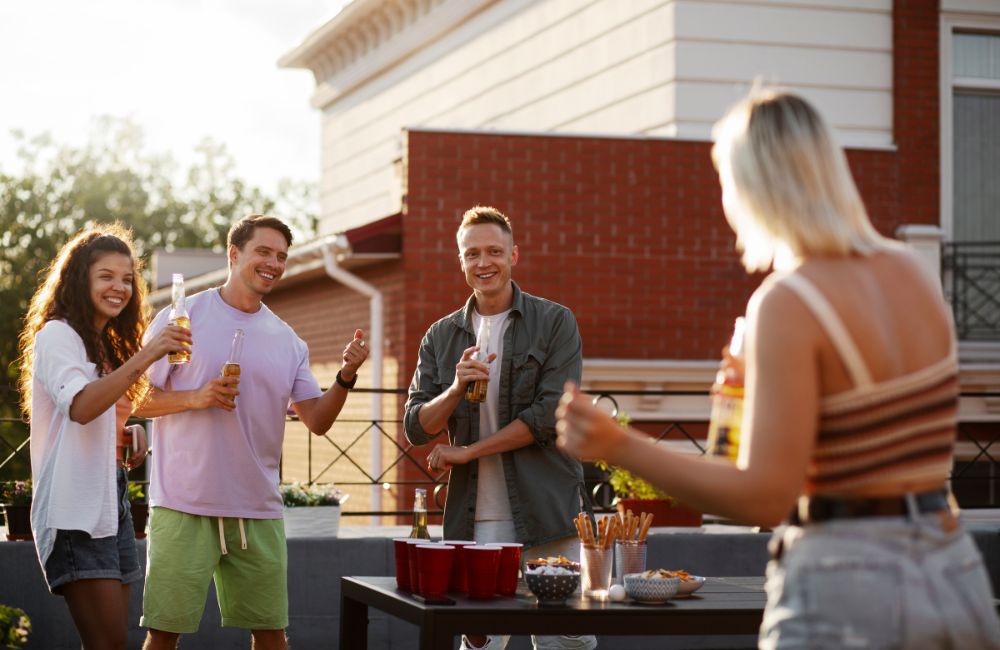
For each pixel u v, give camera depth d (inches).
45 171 1609.3
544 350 162.1
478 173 374.0
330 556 234.1
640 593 123.4
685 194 380.5
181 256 737.0
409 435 167.9
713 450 94.8
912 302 79.6
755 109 81.7
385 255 380.2
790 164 79.7
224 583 165.3
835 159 80.3
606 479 275.6
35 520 147.4
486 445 157.9
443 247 372.5
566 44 433.1
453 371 167.9
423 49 535.8
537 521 159.2
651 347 376.8
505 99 472.1
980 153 403.9
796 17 386.6
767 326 77.5
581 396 80.3
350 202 609.9
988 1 398.9
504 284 165.2
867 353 77.1
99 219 1622.8
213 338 162.2
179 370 161.6
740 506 76.2
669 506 259.9
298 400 170.4
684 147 380.2
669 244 379.6
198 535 160.2
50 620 224.5
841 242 79.0
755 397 77.5
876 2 393.7
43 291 155.0
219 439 160.2
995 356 388.8
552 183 375.6
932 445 77.9
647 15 390.6
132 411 157.9
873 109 392.8
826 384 77.4
